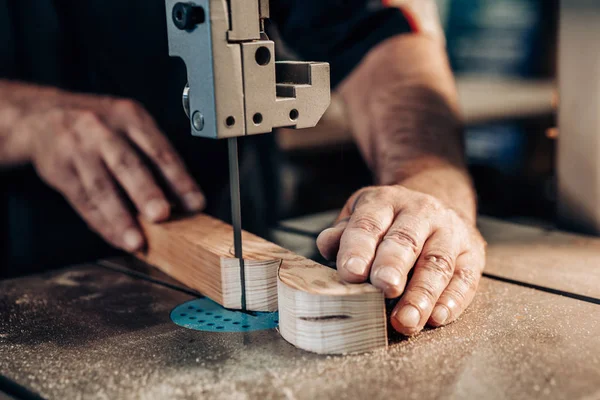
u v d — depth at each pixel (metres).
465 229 0.93
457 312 0.86
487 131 1.76
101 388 0.72
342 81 1.50
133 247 1.19
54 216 1.51
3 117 1.34
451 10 2.00
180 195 1.25
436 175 1.13
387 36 1.47
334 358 0.77
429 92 1.37
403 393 0.68
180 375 0.74
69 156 1.27
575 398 0.66
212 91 0.75
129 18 1.48
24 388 0.73
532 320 0.86
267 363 0.76
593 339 0.80
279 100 0.80
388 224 0.89
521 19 1.82
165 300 1.00
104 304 0.99
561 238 1.22
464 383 0.70
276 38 1.53
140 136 1.30
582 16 1.17
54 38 1.47
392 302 0.89
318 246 0.92
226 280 0.95
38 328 0.90
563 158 1.25
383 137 1.29
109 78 1.52
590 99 1.20
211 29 0.74
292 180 2.31
